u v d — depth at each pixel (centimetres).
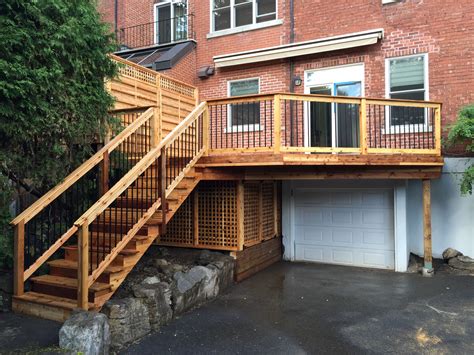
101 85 529
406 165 654
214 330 447
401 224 741
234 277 659
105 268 429
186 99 918
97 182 564
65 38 454
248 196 723
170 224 730
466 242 753
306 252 845
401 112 786
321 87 869
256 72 927
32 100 423
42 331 388
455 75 750
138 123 554
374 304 545
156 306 444
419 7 784
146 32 1125
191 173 593
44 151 480
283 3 916
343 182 805
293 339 425
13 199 473
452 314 501
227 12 1002
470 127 623
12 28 404
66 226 526
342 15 853
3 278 450
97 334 341
